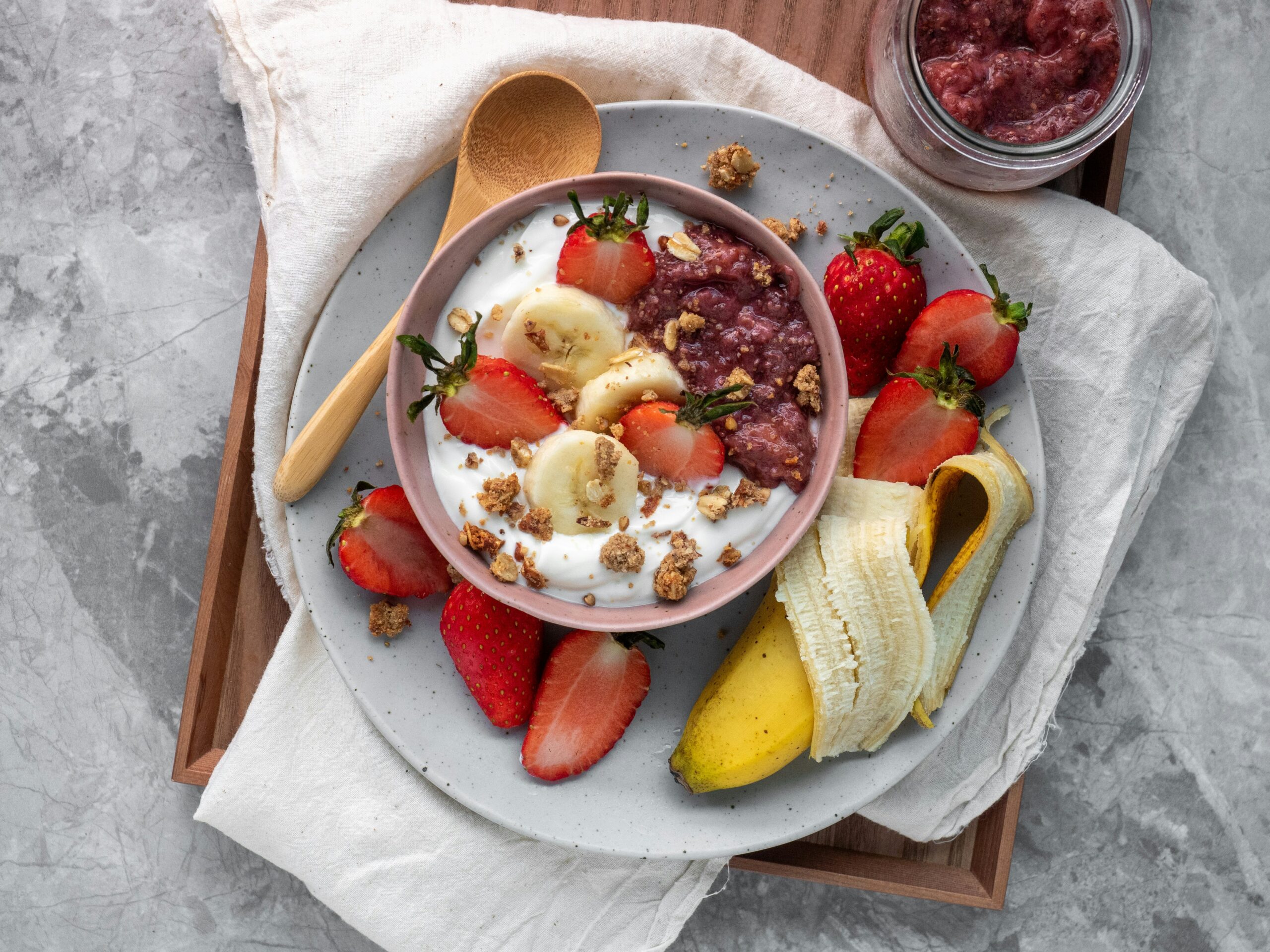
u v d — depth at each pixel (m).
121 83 0.50
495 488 0.40
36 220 0.50
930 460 0.42
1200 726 0.50
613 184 0.40
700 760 0.42
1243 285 0.49
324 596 0.43
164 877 0.51
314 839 0.45
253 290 0.46
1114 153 0.46
